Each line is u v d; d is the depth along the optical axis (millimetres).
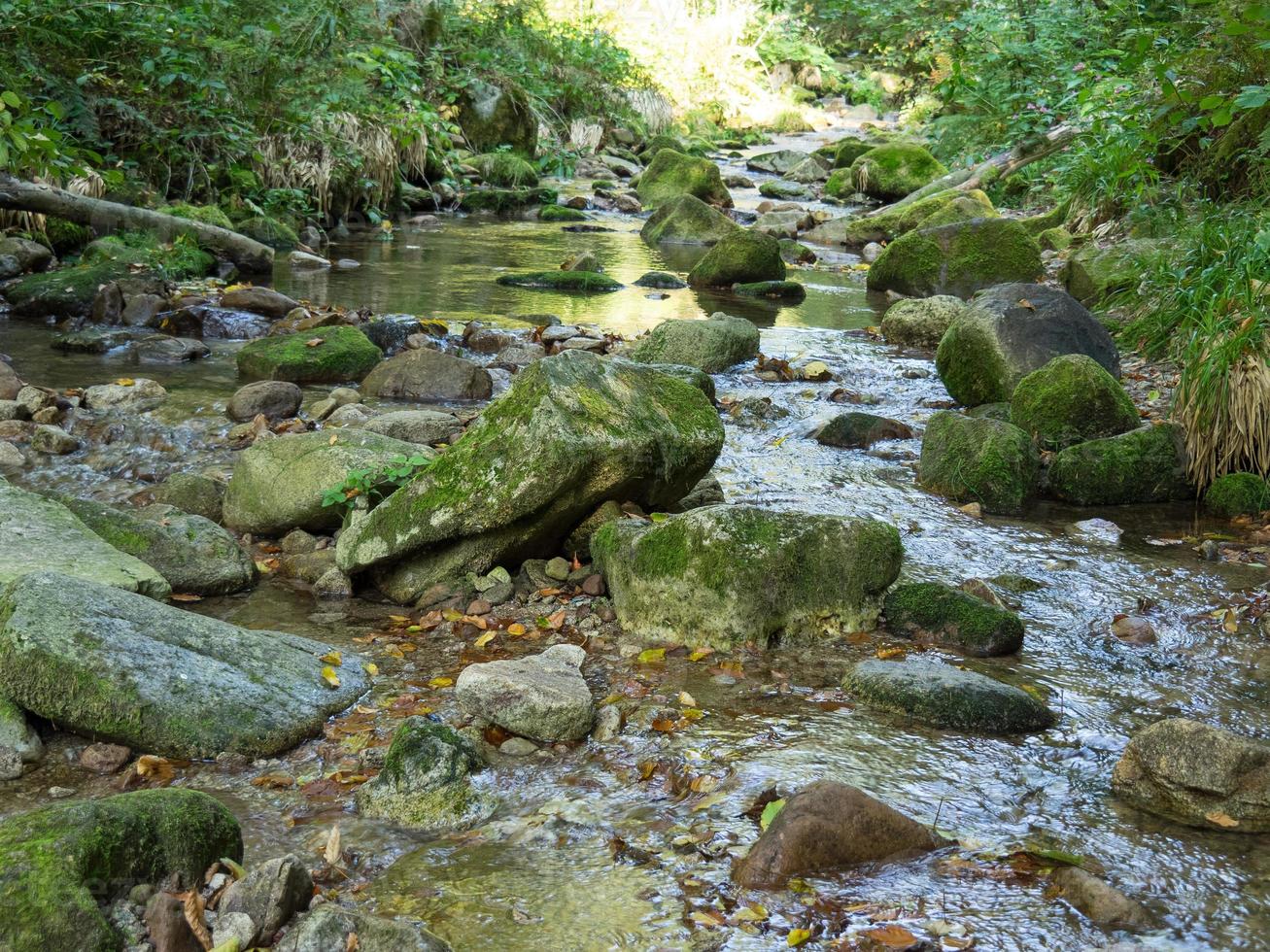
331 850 2695
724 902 2549
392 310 9234
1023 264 10844
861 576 4043
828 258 13758
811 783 2826
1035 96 13203
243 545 4746
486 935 2436
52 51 10719
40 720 3266
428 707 3480
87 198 9750
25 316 8453
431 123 14836
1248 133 8898
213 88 11969
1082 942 2420
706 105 26969
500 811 2945
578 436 4160
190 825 2561
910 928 2457
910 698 3449
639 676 3689
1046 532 5141
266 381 6531
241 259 10562
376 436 5027
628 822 2887
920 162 17688
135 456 5656
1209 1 5695
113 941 2301
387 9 16391
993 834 2832
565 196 17359
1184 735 2967
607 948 2395
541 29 21094
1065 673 3773
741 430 6504
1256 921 2504
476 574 4309
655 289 11031
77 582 3408
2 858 2348
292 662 3539
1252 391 5469
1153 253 8406
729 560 3881
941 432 5750
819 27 32281
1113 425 6004
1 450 5477
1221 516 5430
